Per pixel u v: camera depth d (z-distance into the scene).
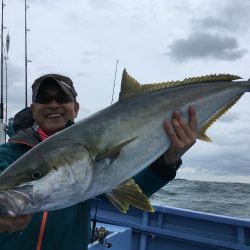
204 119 1.34
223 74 1.42
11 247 1.03
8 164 1.11
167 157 1.20
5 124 2.26
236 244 2.13
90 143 1.04
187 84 1.31
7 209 0.88
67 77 1.31
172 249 2.34
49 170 0.95
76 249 1.10
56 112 1.24
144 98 1.20
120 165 1.08
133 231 2.43
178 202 5.75
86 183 1.01
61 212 1.08
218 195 7.56
